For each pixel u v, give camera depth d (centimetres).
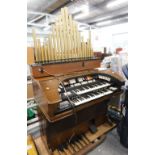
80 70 169
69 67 157
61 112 118
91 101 139
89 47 179
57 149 154
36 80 130
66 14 147
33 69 134
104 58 251
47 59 145
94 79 173
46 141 149
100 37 640
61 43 150
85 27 523
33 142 151
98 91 158
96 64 187
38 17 418
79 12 425
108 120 208
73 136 170
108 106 216
